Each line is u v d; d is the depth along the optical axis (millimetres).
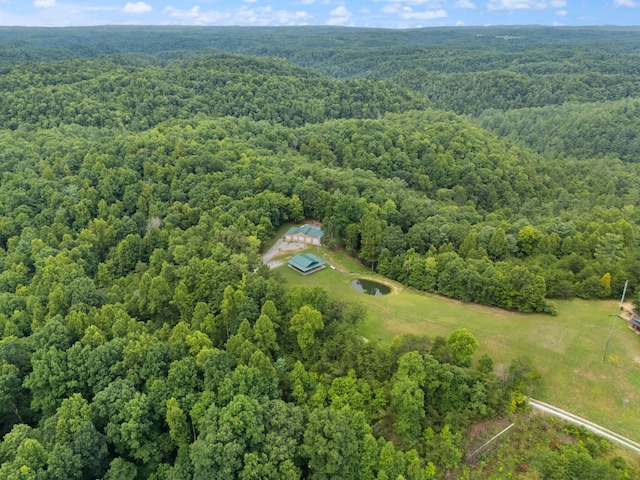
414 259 108688
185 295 88000
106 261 115625
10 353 71438
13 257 111875
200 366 68250
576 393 72688
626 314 91938
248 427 58625
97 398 63531
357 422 61906
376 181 161625
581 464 58000
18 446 58812
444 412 67938
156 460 63406
